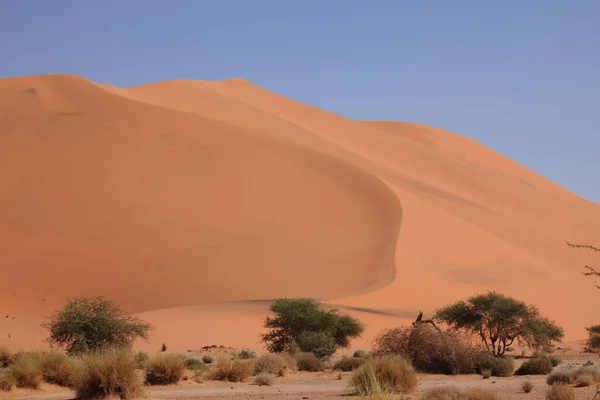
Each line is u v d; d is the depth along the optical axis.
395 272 69.00
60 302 67.12
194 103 114.06
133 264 74.00
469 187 112.50
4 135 95.06
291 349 32.28
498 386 20.67
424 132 150.12
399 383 17.78
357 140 122.44
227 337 49.28
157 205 83.38
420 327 25.31
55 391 18.58
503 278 73.25
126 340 28.48
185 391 19.66
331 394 18.20
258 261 73.75
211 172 88.50
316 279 69.75
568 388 15.33
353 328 37.75
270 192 85.62
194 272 72.44
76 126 96.94
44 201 83.19
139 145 93.12
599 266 91.81
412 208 82.00
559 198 126.00
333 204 83.44
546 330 40.47
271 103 134.00
